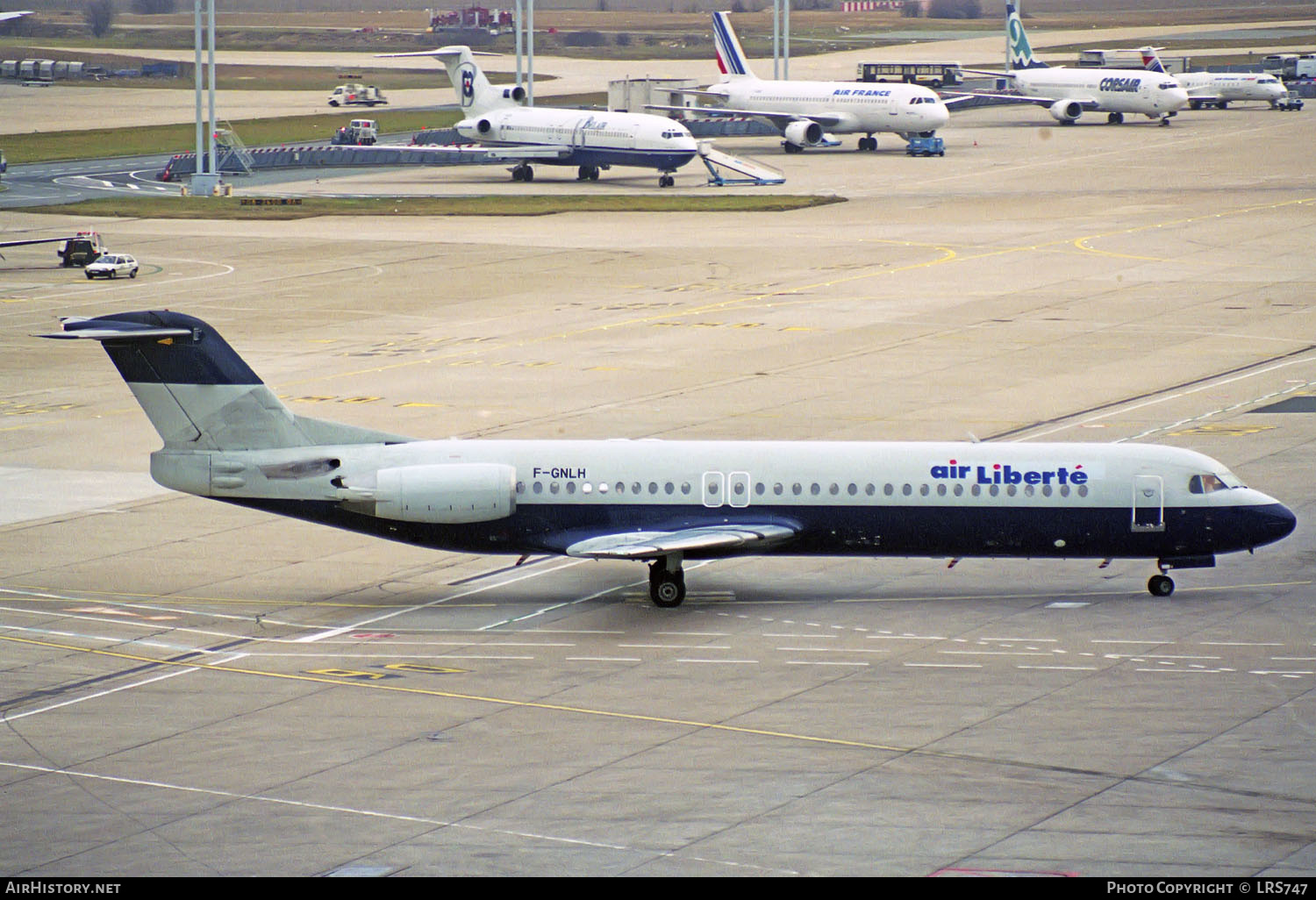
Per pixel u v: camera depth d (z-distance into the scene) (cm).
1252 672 15775
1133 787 12825
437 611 18450
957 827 12062
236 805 12712
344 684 15800
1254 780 12950
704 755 13675
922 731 14212
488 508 18100
